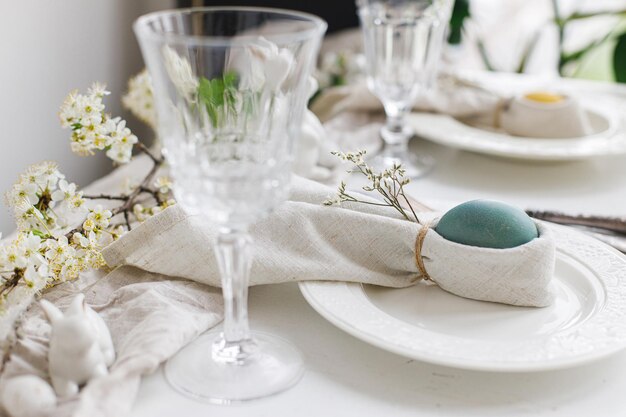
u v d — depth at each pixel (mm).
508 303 513
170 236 514
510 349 449
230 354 461
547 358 440
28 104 749
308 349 480
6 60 705
